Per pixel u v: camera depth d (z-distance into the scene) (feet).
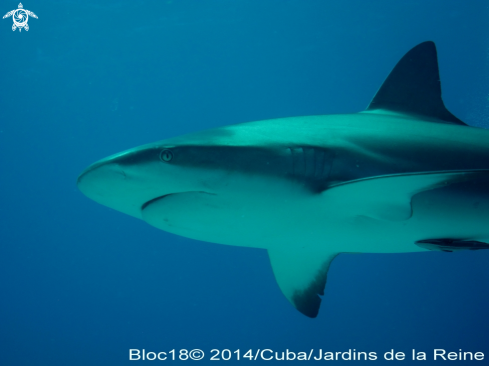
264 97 103.04
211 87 98.12
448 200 7.35
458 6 66.85
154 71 88.53
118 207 6.91
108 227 94.89
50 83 84.48
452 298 80.64
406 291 82.43
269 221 7.02
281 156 6.63
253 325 89.40
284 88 99.14
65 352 92.12
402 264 81.66
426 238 7.86
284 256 9.86
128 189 6.40
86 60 80.28
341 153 6.86
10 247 95.81
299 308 10.88
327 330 83.10
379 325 81.20
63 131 96.48
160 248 95.04
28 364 90.02
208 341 91.09
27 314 95.55
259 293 91.30
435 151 7.41
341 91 98.12
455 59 78.54
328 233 7.49
